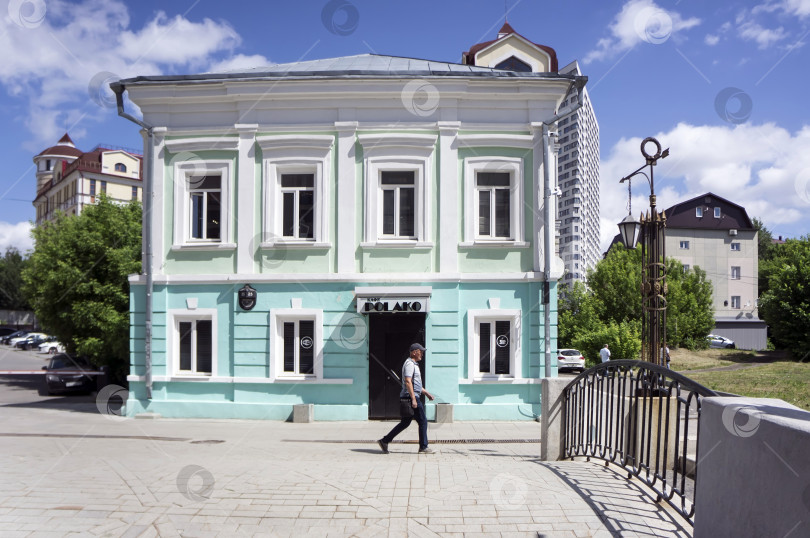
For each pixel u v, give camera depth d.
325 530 4.98
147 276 14.53
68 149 67.19
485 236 14.47
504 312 14.05
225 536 4.87
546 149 14.23
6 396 23.64
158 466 7.66
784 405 3.91
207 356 14.55
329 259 14.30
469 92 14.25
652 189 9.62
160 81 14.36
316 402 14.06
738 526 3.72
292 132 14.49
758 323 53.94
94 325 21.06
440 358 13.98
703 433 4.33
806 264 32.97
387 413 14.01
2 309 59.97
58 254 21.89
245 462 8.05
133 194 57.19
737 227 55.34
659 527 4.77
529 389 14.02
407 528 4.98
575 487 5.97
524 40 18.67
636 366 6.18
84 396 23.11
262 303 14.27
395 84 14.21
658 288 9.09
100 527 5.05
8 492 6.13
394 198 14.49
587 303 39.19
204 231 14.77
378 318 14.16
